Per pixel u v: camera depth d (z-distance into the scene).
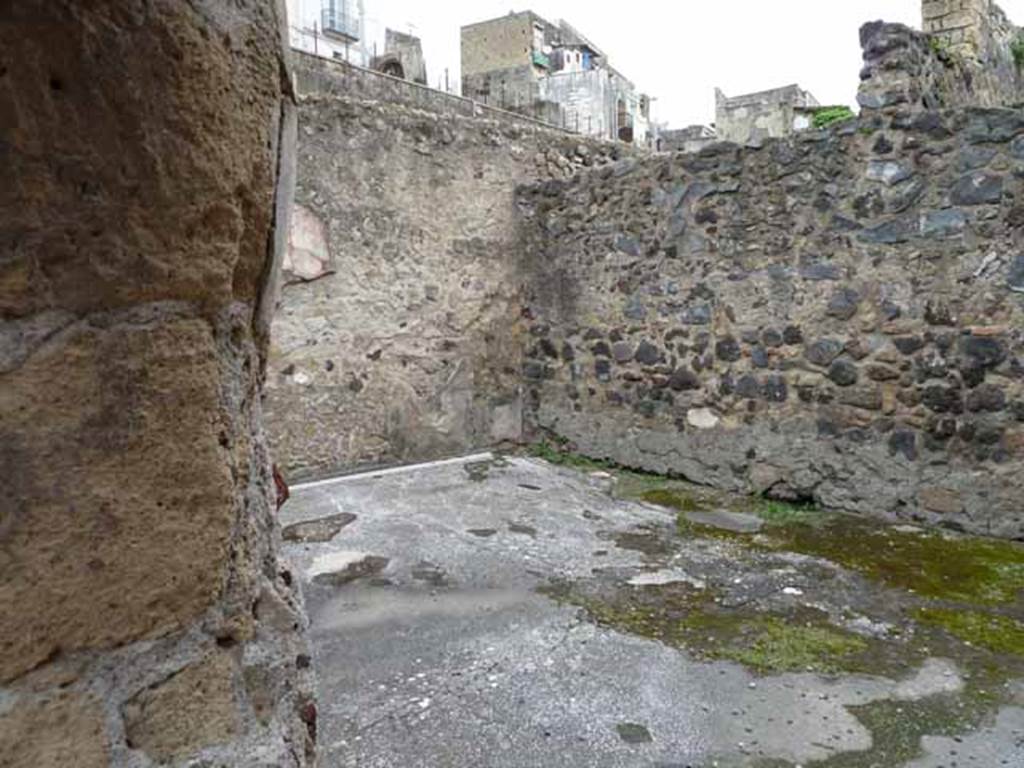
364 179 4.71
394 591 2.87
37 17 0.54
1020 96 6.46
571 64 19.17
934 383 3.70
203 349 0.68
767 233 4.27
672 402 4.76
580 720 1.99
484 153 5.31
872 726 1.98
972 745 1.89
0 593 0.57
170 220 0.63
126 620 0.64
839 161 3.98
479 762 1.80
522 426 5.66
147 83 0.60
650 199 4.79
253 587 0.77
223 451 0.71
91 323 0.60
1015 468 3.48
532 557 3.25
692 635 2.51
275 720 0.78
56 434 0.59
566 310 5.35
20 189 0.56
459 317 5.25
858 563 3.21
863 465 3.96
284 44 0.78
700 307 4.59
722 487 4.52
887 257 3.83
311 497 4.16
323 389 4.61
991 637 2.50
